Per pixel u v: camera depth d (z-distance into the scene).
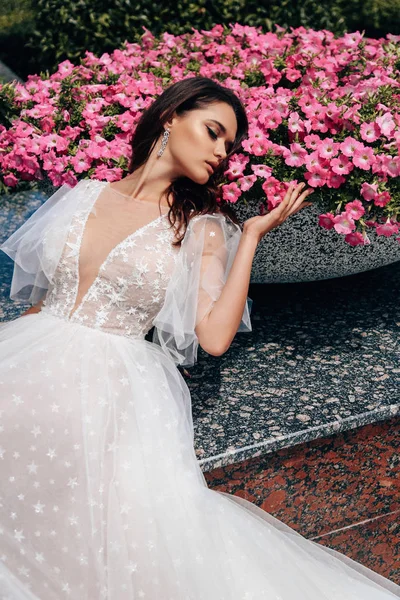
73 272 2.18
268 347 3.01
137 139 2.36
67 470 1.92
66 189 2.46
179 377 2.27
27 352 2.09
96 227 2.21
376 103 2.79
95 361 2.09
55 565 1.88
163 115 2.27
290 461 2.46
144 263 2.15
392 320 3.25
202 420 2.53
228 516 2.08
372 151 2.57
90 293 2.17
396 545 2.77
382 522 2.71
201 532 1.98
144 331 2.25
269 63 3.11
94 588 1.89
